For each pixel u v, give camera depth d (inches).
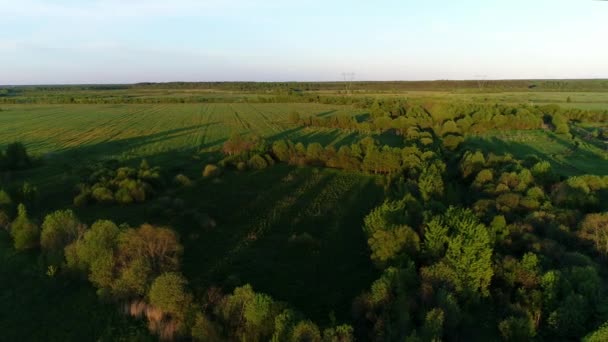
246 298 1286.9
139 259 1466.5
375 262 1683.1
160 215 2332.7
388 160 3189.0
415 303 1325.0
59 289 1555.1
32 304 1488.7
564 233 1769.2
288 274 1736.0
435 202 2003.0
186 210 2388.0
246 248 1973.4
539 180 2511.1
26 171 3179.1
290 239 2037.4
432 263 1562.5
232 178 3154.5
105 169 2888.8
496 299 1473.9
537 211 1951.3
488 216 1923.0
